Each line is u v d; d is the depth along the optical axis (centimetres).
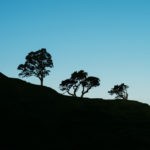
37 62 9606
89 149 3180
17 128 3450
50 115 4206
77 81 10550
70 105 4894
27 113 4000
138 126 4278
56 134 3581
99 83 10556
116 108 5253
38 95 4994
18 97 4553
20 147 2955
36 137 3331
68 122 4028
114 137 3584
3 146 2889
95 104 5247
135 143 3409
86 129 3834
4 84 4938
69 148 3172
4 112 3788
